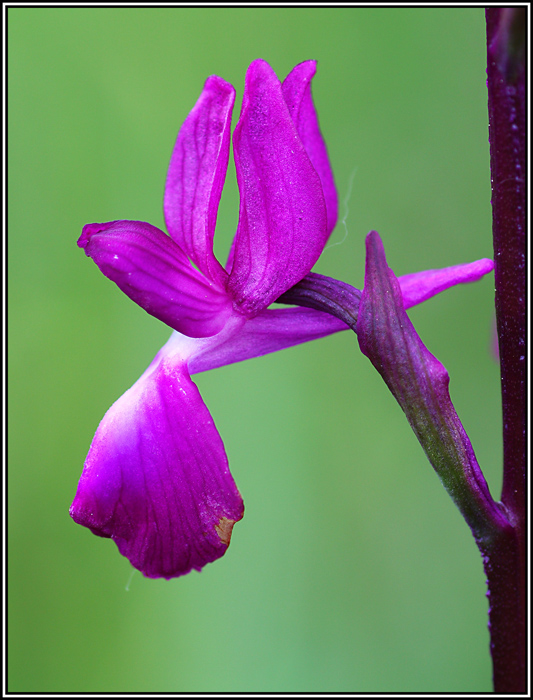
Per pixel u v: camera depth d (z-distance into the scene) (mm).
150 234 123
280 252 124
